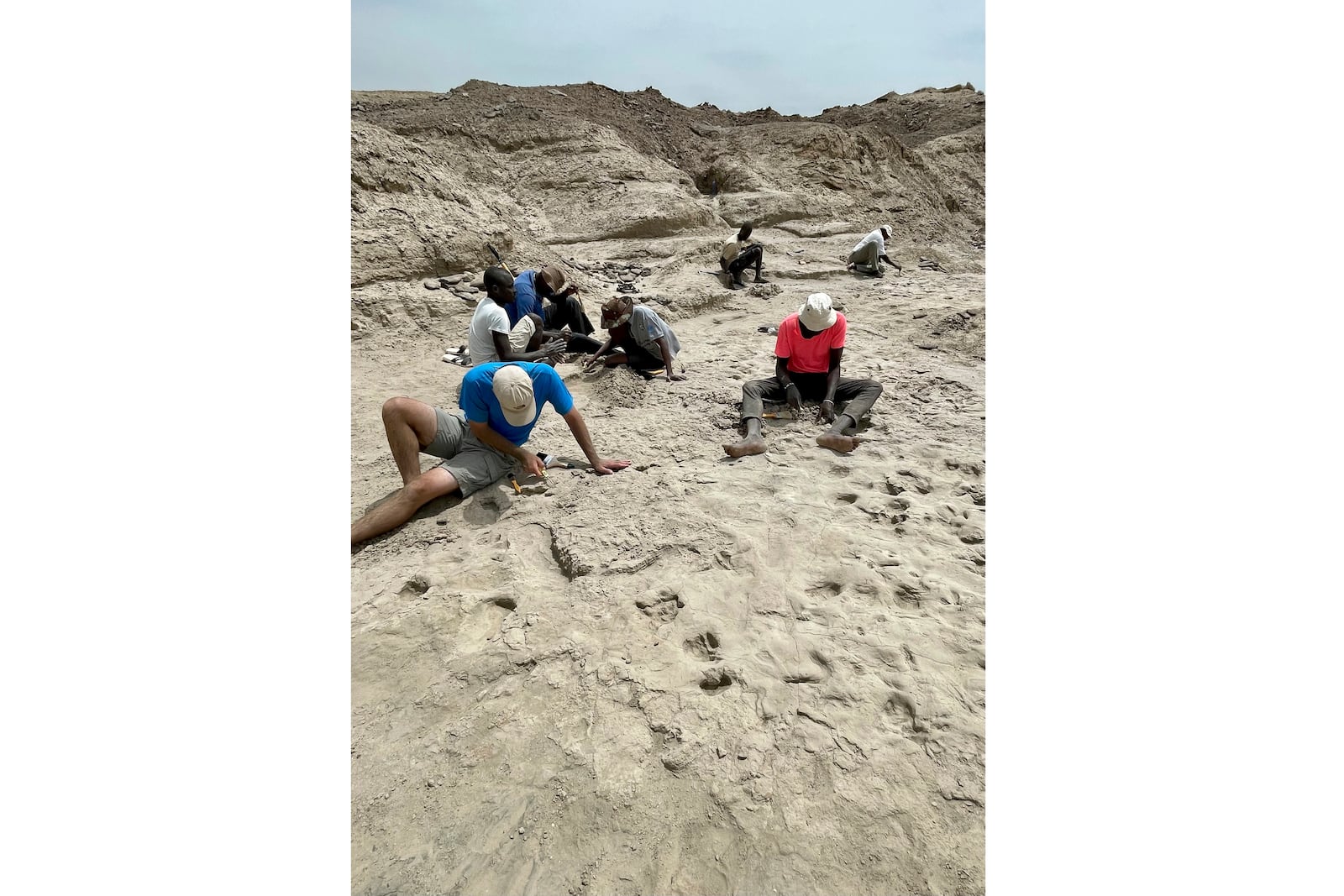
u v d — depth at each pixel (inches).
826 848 75.5
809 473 162.1
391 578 123.0
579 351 262.2
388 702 95.2
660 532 132.3
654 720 90.9
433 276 321.7
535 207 626.5
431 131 641.0
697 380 240.4
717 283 444.1
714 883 72.6
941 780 82.6
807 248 601.9
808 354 199.5
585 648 103.3
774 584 118.5
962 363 269.4
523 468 156.6
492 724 91.1
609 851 75.6
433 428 150.8
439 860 74.6
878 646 103.5
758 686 96.2
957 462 167.2
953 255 623.8
